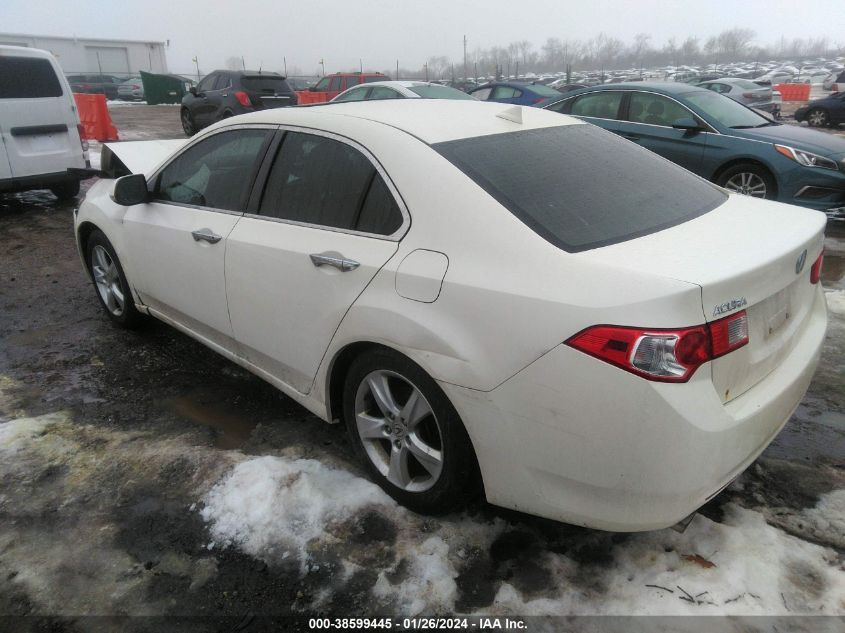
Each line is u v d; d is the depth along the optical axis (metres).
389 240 2.35
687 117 7.05
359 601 2.16
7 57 7.28
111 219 3.92
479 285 2.05
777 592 2.13
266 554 2.37
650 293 1.78
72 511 2.61
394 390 2.51
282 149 2.88
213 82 15.39
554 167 2.47
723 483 1.98
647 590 2.15
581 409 1.87
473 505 2.59
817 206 6.38
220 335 3.31
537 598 2.15
